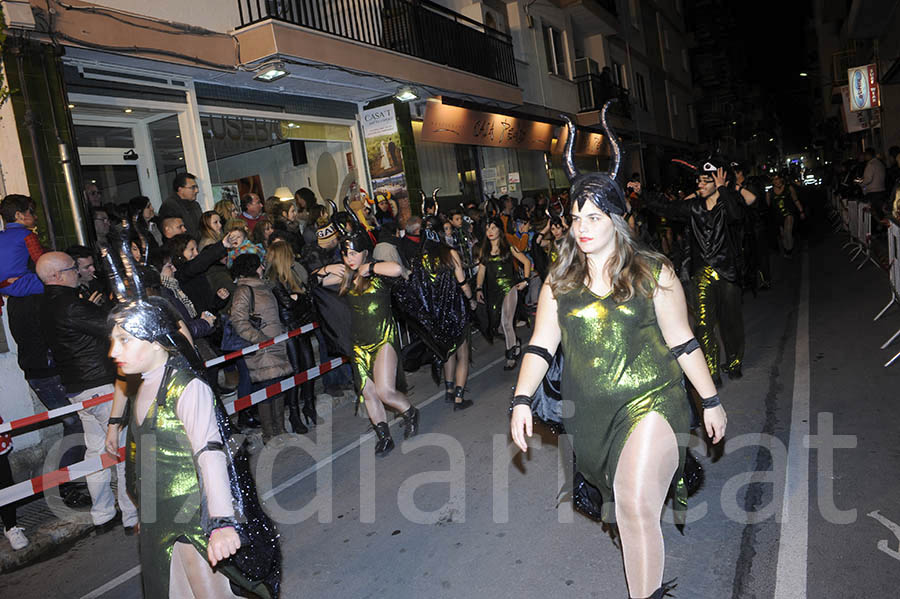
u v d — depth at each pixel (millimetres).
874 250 13039
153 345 2730
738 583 3402
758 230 11609
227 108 10695
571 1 23734
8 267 5777
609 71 26438
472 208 13508
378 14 13227
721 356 7941
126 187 9164
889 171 15391
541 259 10141
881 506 3934
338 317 6180
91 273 5660
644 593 2650
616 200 2773
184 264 6902
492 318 8906
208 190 10156
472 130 16562
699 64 43812
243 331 6473
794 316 9562
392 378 6039
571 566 3764
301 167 12344
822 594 3211
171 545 2723
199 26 9734
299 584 3967
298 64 10562
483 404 7242
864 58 30406
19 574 4711
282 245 7188
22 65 7234
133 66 8875
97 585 4391
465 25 16578
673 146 35312
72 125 7703
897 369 6402
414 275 6777
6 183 7137
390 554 4188
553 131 21281
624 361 2773
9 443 5000
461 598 3602
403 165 13922
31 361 5820
